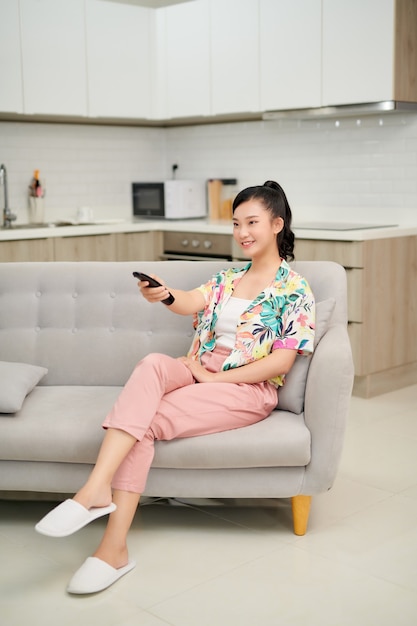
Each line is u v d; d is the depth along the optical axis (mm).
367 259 4152
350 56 4383
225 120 5582
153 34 5348
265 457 2412
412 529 2615
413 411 4043
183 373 2500
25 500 2928
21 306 3074
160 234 5246
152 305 2994
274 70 4742
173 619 2074
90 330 3016
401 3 4203
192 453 2426
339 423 2439
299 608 2121
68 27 4902
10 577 2322
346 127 4914
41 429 2484
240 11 4855
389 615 2082
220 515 2760
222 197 5641
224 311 2670
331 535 2576
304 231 4320
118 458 2254
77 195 5574
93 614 2105
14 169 5246
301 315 2549
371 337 4254
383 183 4777
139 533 2611
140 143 5902
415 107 4391
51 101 4883
